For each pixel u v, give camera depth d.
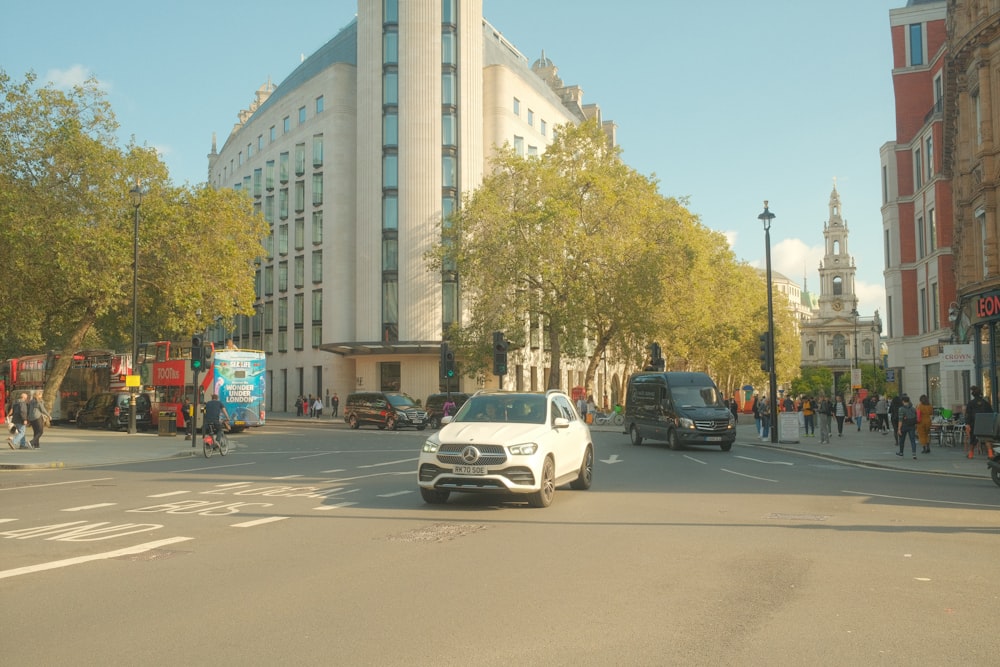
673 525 10.45
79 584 7.20
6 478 17.94
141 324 54.91
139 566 7.97
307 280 66.38
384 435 37.59
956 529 10.14
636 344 48.28
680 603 6.44
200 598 6.66
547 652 5.21
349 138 64.00
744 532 9.88
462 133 58.41
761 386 80.94
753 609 6.27
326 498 13.41
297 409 62.53
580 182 45.25
